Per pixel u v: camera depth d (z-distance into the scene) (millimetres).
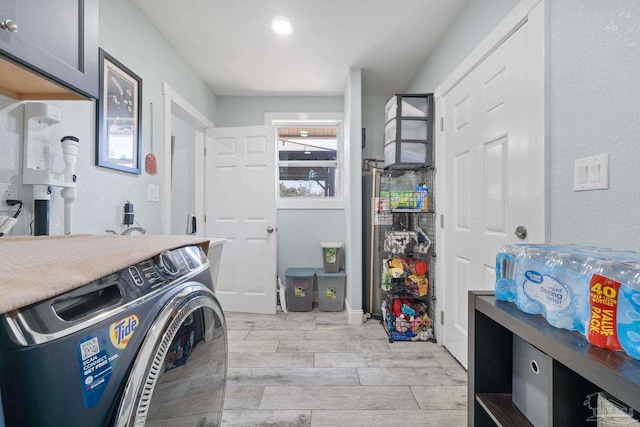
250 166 3197
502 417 904
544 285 814
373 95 3393
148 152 2053
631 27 885
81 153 1459
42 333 434
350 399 1621
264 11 1979
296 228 3543
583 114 1053
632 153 884
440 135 2301
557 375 701
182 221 3545
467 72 1888
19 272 476
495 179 1617
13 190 1135
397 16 2033
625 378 536
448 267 2191
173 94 2383
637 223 871
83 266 549
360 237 2820
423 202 2434
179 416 721
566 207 1132
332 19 2070
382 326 2717
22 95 1148
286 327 2691
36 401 420
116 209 1723
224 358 1033
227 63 2693
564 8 1133
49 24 951
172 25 2127
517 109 1422
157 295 679
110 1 1658
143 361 583
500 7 1551
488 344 1023
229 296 3193
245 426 1412
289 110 3484
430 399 1623
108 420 516
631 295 614
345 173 3250
